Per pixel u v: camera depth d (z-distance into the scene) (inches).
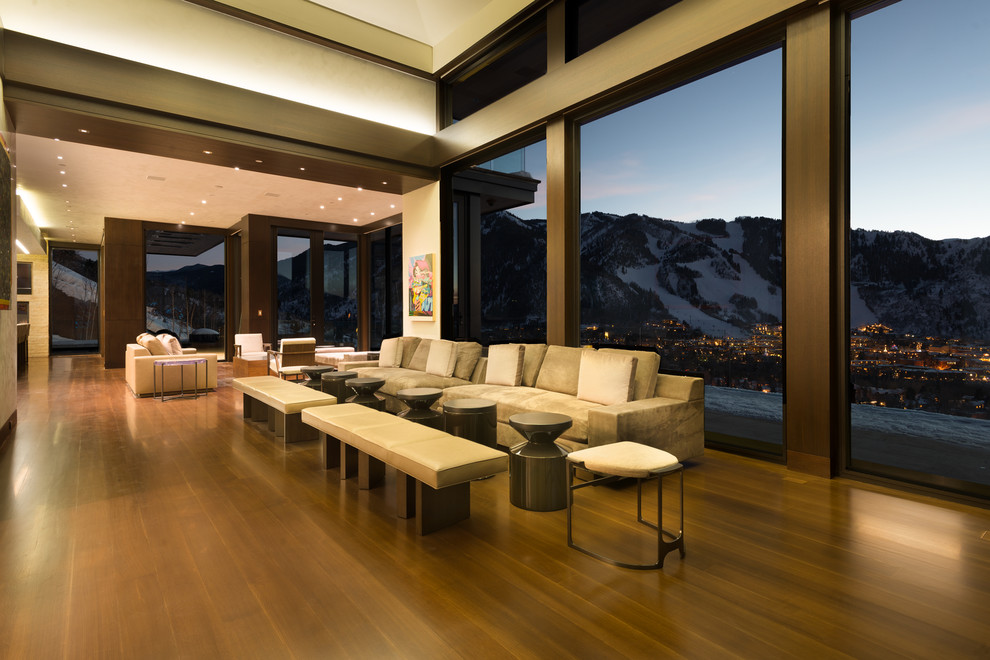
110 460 155.1
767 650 65.0
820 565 87.9
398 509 110.8
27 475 140.3
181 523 107.6
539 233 274.2
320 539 99.7
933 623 70.8
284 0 246.7
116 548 95.7
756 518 109.2
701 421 153.4
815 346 138.6
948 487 121.0
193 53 227.0
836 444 138.4
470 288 313.7
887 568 86.7
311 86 260.1
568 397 166.7
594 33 212.1
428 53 297.6
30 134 221.5
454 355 226.2
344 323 521.0
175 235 509.4
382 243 505.4
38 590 80.7
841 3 135.3
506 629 70.0
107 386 322.3
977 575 84.3
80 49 196.4
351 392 231.9
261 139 242.2
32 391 299.0
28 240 433.4
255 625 71.3
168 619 72.8
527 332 283.3
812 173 139.3
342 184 312.2
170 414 229.5
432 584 82.3
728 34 154.8
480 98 281.3
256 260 449.1
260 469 146.0
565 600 77.3
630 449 98.9
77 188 344.8
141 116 211.6
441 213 304.5
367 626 70.9
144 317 458.3
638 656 63.9
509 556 92.2
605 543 97.5
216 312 518.3
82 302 610.2
